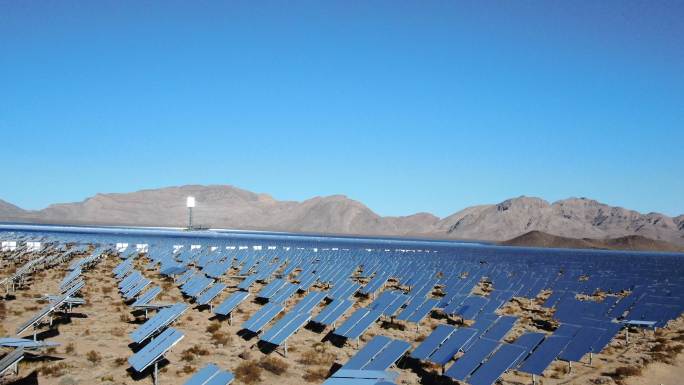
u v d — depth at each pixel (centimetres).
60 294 3978
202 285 4244
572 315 3275
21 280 5119
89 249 9450
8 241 9350
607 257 17950
